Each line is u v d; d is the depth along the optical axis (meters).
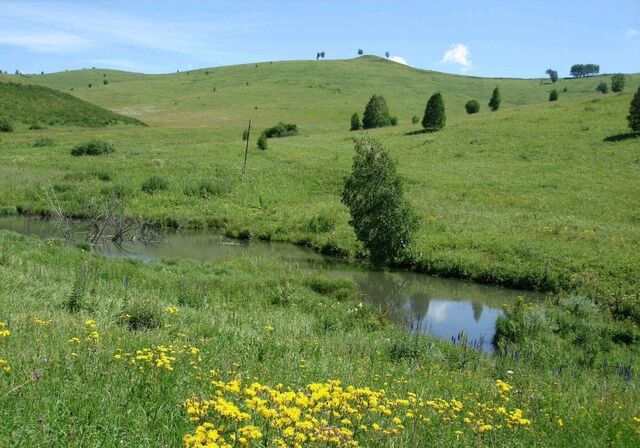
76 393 5.75
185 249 29.80
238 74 174.12
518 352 13.98
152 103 127.31
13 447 4.47
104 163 49.34
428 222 33.16
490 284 25.06
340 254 30.09
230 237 34.09
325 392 5.69
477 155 53.34
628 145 50.84
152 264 21.98
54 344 7.62
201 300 16.39
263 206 40.03
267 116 106.31
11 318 9.14
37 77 195.38
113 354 7.50
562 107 71.19
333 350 11.98
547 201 38.91
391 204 26.56
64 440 4.68
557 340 16.23
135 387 6.24
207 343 9.85
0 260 17.03
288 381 7.71
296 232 33.84
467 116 80.44
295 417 4.93
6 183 40.91
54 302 12.88
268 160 52.72
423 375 10.63
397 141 62.41
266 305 17.62
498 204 38.78
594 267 24.48
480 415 7.35
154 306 12.47
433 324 19.19
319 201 41.38
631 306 19.95
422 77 175.25
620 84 105.00
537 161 49.66
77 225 33.88
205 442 4.62
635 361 14.91
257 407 5.19
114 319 11.73
